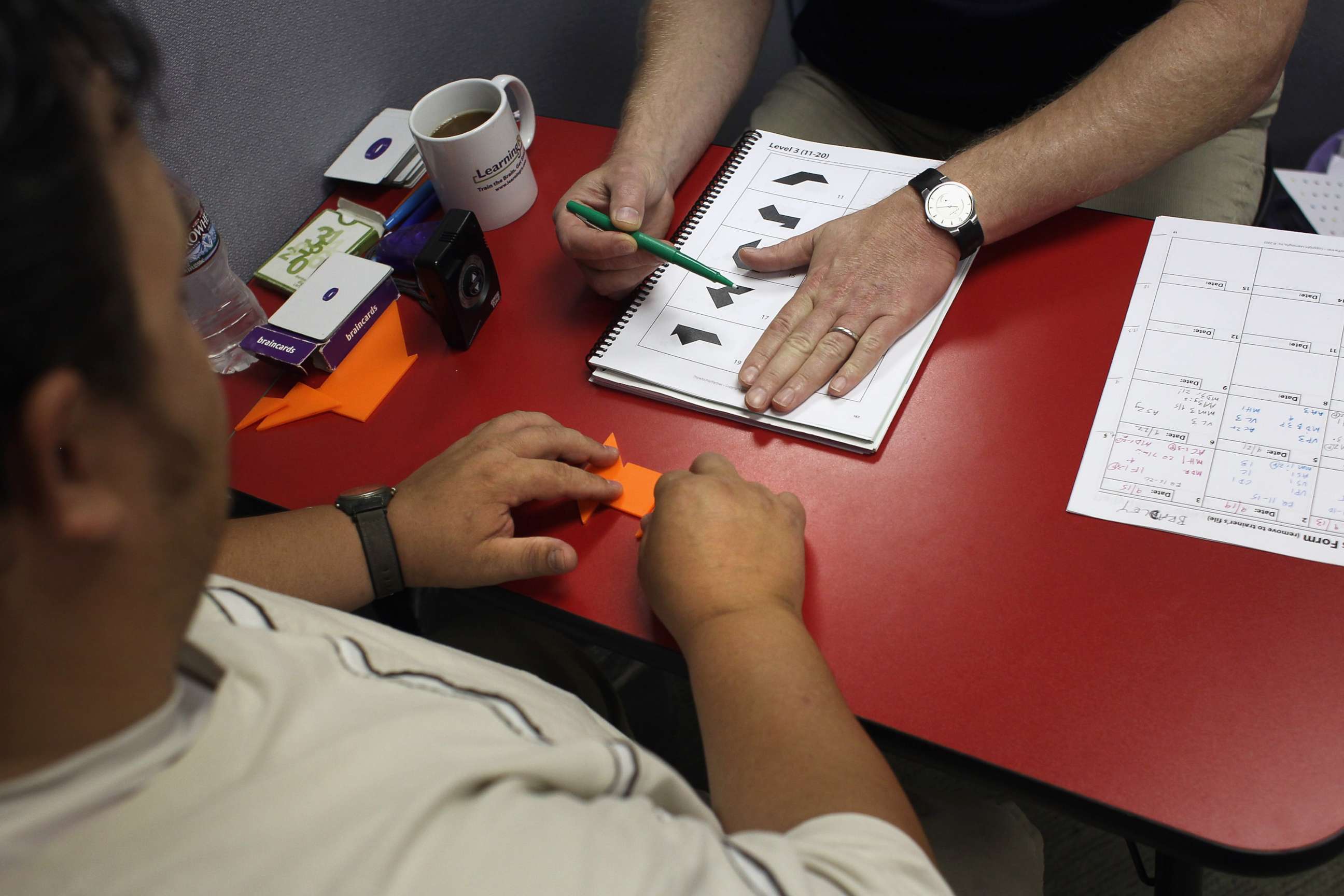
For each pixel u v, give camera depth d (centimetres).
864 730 52
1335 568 58
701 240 86
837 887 37
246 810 29
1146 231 79
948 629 60
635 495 70
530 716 42
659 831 35
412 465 76
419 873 30
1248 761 52
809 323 75
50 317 21
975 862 66
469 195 90
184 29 83
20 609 23
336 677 37
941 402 72
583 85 142
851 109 120
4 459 22
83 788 27
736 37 102
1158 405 68
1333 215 147
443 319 80
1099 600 59
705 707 51
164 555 26
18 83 20
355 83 103
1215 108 79
